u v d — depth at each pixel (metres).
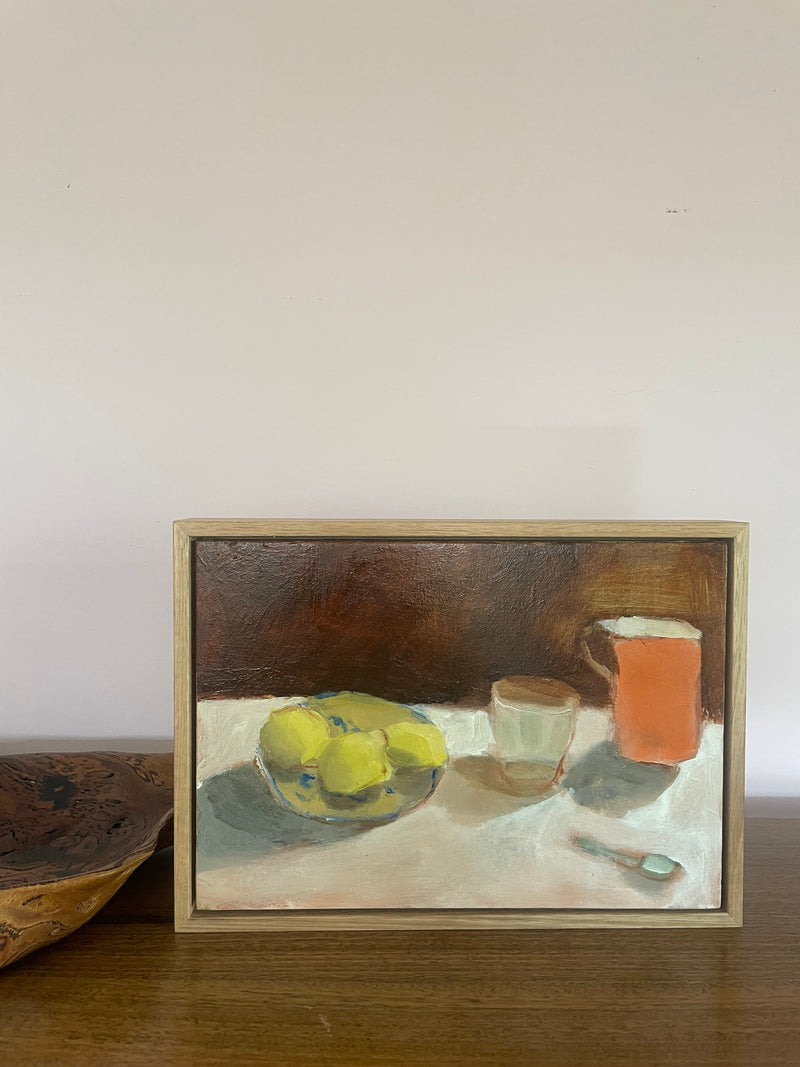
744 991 0.58
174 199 0.89
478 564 0.67
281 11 0.88
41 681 0.93
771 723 0.93
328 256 0.90
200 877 0.66
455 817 0.67
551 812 0.67
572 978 0.60
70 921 0.60
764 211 0.90
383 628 0.67
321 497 0.92
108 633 0.93
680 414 0.91
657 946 0.64
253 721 0.67
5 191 0.89
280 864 0.67
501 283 0.90
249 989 0.58
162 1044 0.52
